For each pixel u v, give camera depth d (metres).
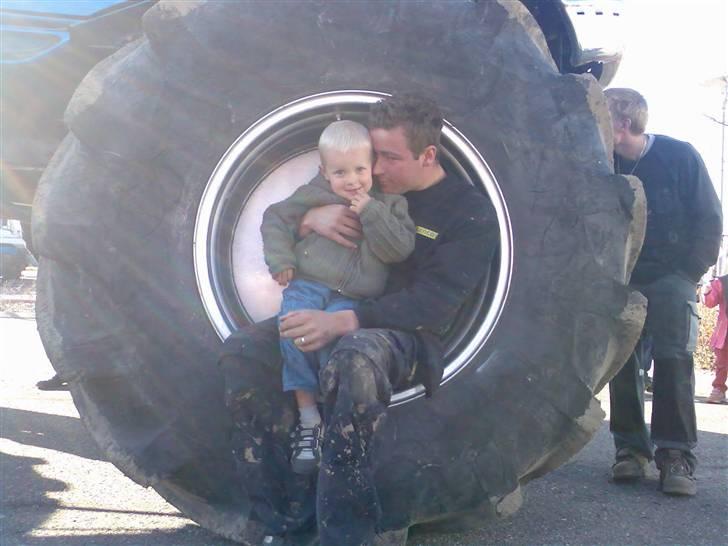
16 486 4.13
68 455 4.77
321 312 2.82
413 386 3.05
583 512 3.98
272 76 3.10
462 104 3.11
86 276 3.02
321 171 3.06
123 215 3.04
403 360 2.79
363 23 3.11
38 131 4.12
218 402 3.04
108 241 3.03
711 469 5.00
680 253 4.46
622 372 4.51
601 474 4.77
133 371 3.03
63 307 3.02
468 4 3.14
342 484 2.64
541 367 3.05
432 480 3.03
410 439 3.03
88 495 4.00
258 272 3.22
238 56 3.08
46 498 3.94
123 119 3.04
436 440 3.04
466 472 3.04
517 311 3.07
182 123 3.07
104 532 3.46
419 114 2.95
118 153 3.03
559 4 3.63
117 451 3.01
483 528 3.64
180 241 3.07
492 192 3.10
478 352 3.08
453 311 2.90
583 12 4.17
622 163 4.58
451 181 3.07
